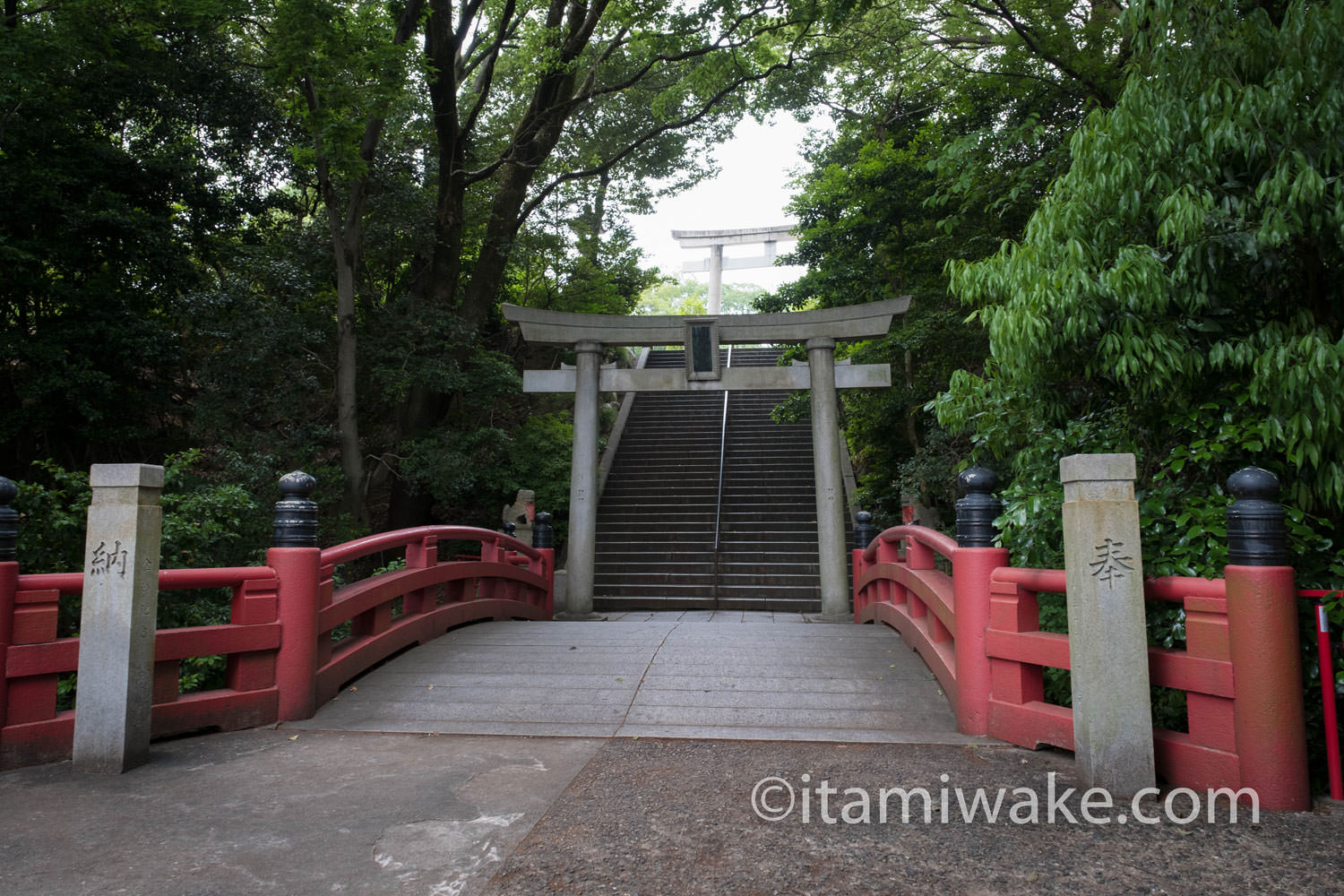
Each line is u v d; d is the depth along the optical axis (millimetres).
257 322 11242
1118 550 3201
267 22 11719
